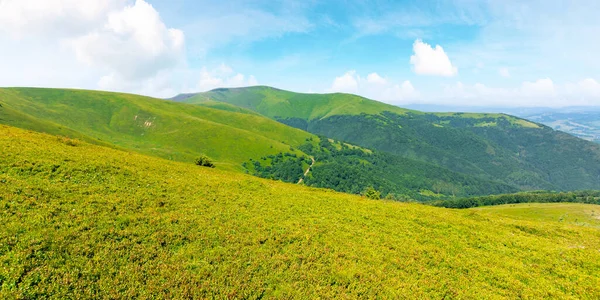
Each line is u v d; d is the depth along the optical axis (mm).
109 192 25156
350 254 21984
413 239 26906
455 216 38750
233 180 40969
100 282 14500
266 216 27141
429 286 19156
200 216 24172
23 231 16391
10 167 24750
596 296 19891
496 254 26078
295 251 21219
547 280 21844
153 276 15844
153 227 20578
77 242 16797
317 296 16719
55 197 21562
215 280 16609
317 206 33625
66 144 41281
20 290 12789
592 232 36219
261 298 16172
